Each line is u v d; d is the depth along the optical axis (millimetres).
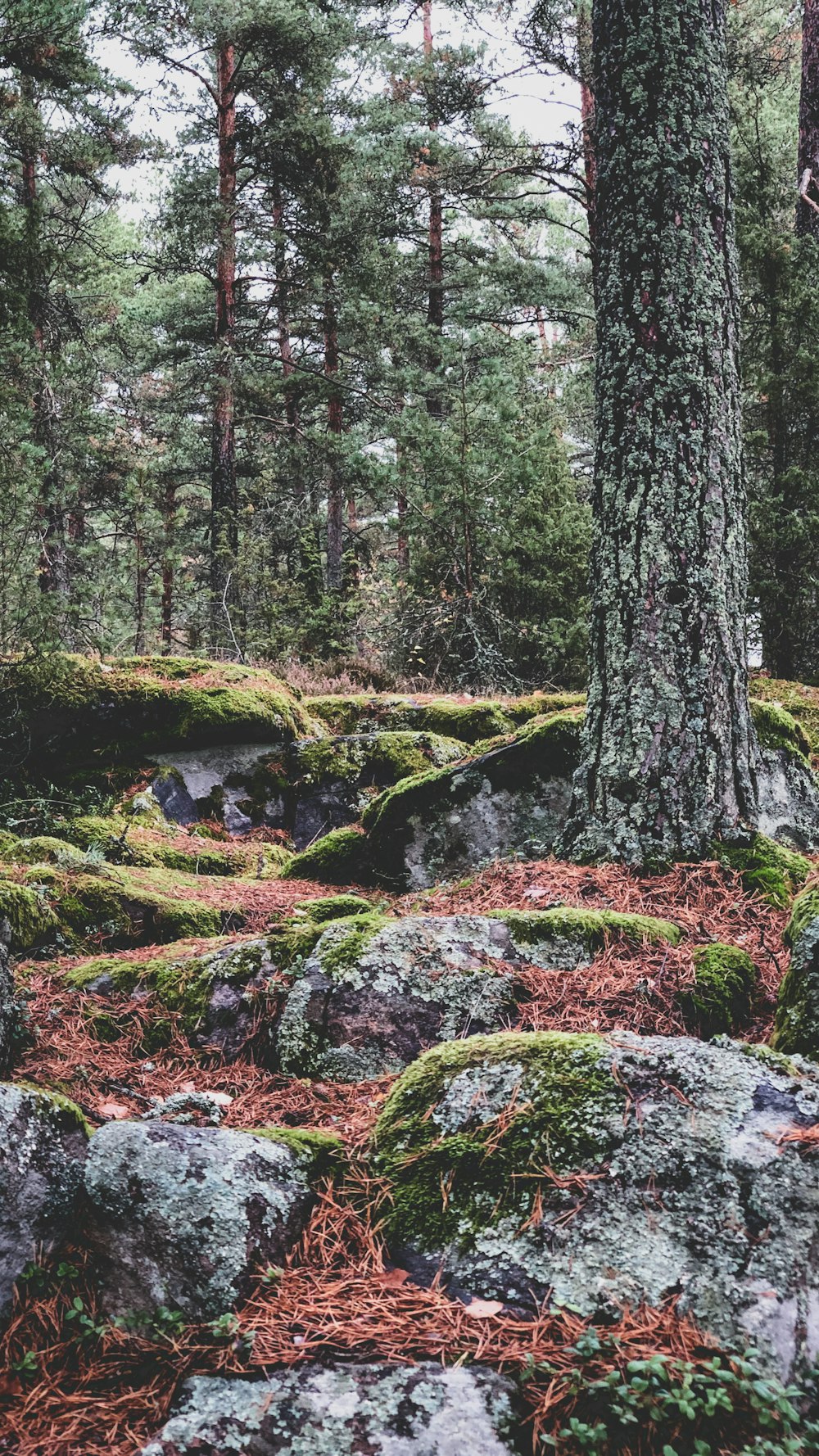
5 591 7859
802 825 5078
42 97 13445
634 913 3914
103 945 4457
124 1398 1905
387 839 5551
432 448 11961
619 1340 1926
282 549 21078
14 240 9281
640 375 4562
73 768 7824
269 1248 2223
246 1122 2891
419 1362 1935
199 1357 1982
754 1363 1867
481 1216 2264
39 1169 2189
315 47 15570
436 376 14328
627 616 4523
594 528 4750
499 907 4215
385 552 22156
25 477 8008
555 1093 2449
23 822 6520
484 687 11609
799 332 9695
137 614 14562
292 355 21750
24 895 4266
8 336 9172
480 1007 3236
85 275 10719
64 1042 3305
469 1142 2424
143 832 6914
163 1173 2242
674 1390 1787
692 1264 2057
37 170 15195
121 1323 2062
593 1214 2186
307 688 11055
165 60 15594
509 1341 1980
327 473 18859
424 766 7863
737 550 4570
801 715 8109
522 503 11938
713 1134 2262
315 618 14453
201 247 18484
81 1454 1778
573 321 19266
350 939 3480
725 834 4344
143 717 7969
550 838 5320
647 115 4605
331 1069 3150
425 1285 2162
